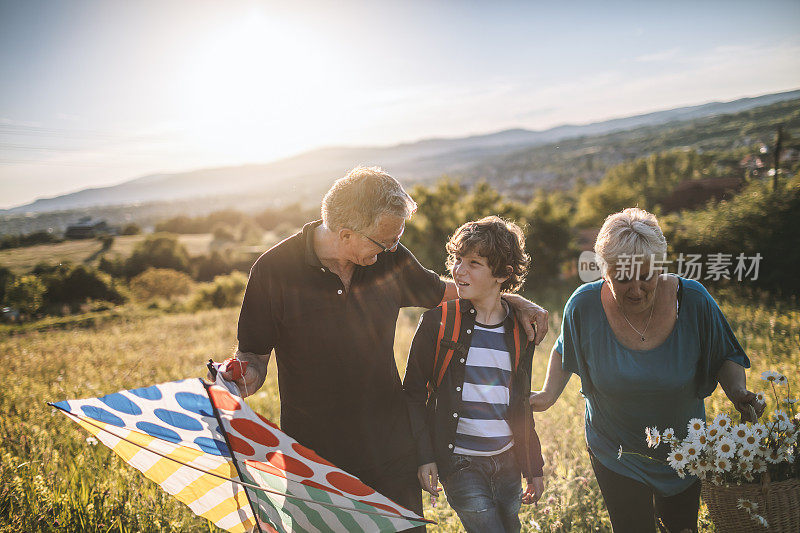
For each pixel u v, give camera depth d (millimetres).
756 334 8148
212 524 3311
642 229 2189
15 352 11922
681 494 2494
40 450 4516
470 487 2424
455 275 2539
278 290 2328
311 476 2109
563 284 23719
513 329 2572
